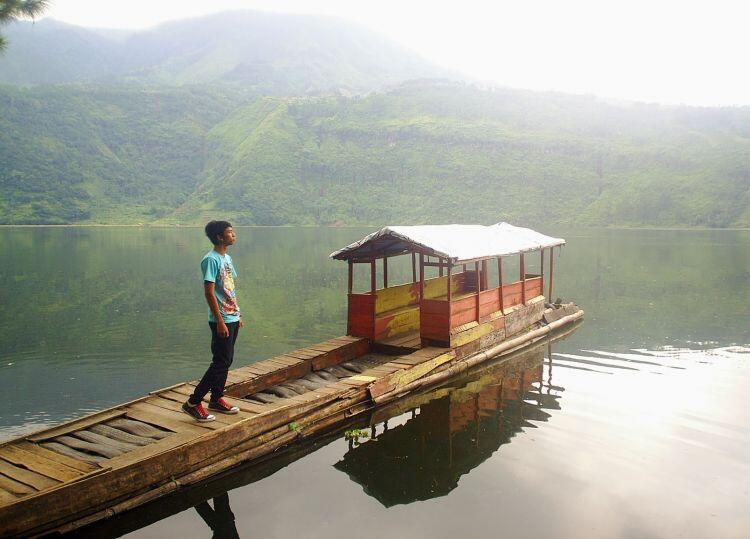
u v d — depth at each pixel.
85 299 24.67
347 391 9.80
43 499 5.90
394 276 32.28
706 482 7.41
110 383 12.61
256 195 124.56
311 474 7.82
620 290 25.52
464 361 12.89
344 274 33.75
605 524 6.43
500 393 11.32
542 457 8.25
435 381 11.84
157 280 31.11
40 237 75.12
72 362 14.40
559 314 18.20
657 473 7.69
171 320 19.94
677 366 13.12
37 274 33.75
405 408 10.49
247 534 6.33
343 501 7.06
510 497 7.09
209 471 7.41
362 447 8.73
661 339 16.00
